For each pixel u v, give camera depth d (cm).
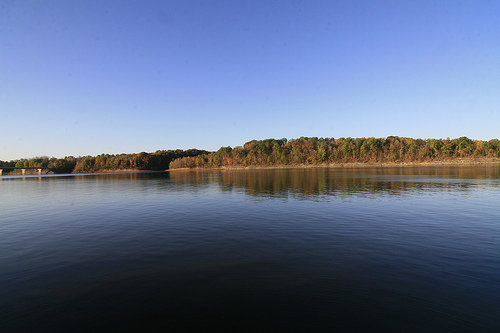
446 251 1074
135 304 726
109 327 633
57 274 920
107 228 1575
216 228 1517
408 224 1520
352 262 977
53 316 679
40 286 836
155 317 667
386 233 1346
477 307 682
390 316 654
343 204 2216
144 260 1038
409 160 14738
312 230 1427
